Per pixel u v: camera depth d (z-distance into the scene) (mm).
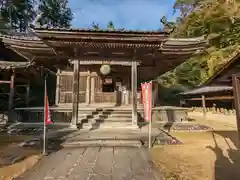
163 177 4066
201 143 7430
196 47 12695
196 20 28188
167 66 16594
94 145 6742
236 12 24000
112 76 16141
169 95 30719
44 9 33969
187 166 4773
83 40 9680
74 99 10484
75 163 4895
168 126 11617
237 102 3639
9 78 14469
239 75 3701
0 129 10328
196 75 28688
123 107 13781
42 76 17562
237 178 4023
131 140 7152
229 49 22891
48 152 5941
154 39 9695
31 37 12773
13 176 4055
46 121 6004
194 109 23406
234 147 6742
